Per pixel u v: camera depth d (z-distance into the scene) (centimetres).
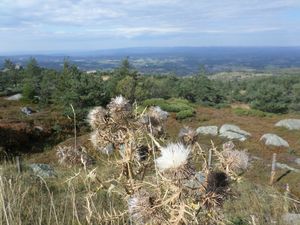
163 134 213
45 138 2547
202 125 3177
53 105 3675
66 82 3522
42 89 3909
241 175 169
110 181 192
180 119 3381
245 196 810
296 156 2341
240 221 453
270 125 3300
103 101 3125
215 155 168
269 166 1786
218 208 150
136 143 195
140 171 190
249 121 3497
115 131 206
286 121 3206
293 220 702
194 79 5488
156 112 219
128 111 208
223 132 2722
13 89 4938
